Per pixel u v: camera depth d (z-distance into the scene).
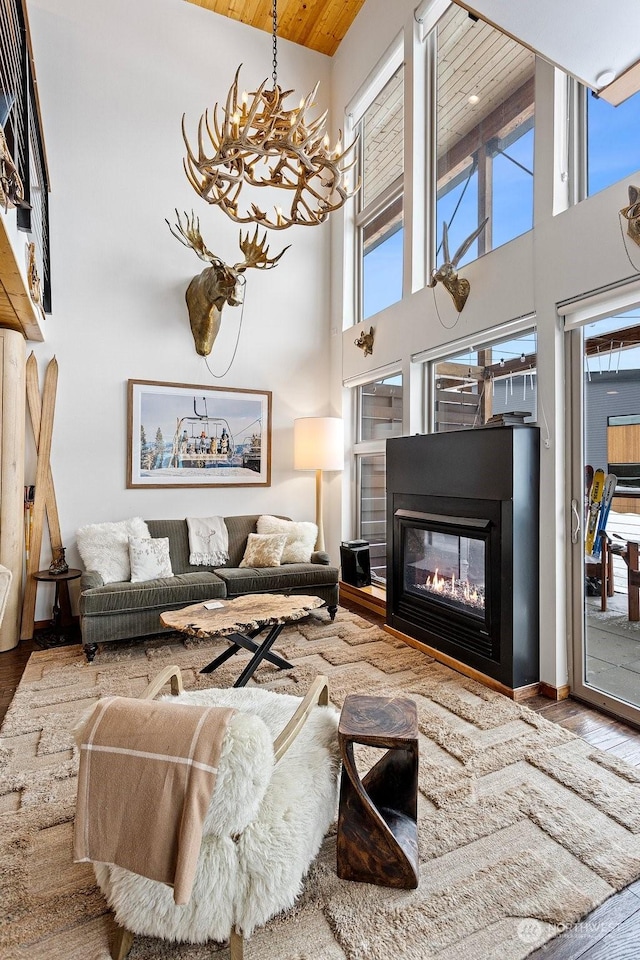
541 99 2.86
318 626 4.00
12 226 2.17
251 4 4.79
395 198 4.68
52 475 4.11
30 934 1.36
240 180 2.55
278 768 1.49
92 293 4.27
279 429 5.15
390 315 4.40
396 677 2.98
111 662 3.25
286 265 5.21
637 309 2.45
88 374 4.25
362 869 1.52
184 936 1.26
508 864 1.58
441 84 4.00
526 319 2.97
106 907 1.45
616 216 2.42
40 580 3.69
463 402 3.73
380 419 4.85
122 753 1.17
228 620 2.72
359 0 4.83
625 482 2.52
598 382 2.66
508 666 2.74
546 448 2.82
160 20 4.57
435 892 1.48
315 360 5.36
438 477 3.29
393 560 3.79
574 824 1.75
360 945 1.32
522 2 1.63
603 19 1.69
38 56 4.09
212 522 4.54
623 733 2.38
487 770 2.05
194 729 1.18
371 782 1.76
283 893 1.30
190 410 4.66
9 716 2.54
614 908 1.44
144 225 4.47
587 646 2.73
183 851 1.10
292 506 5.22
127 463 4.39
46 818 1.80
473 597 3.07
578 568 2.75
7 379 3.55
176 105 4.62
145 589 3.48
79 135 4.23
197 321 4.57
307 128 2.73
